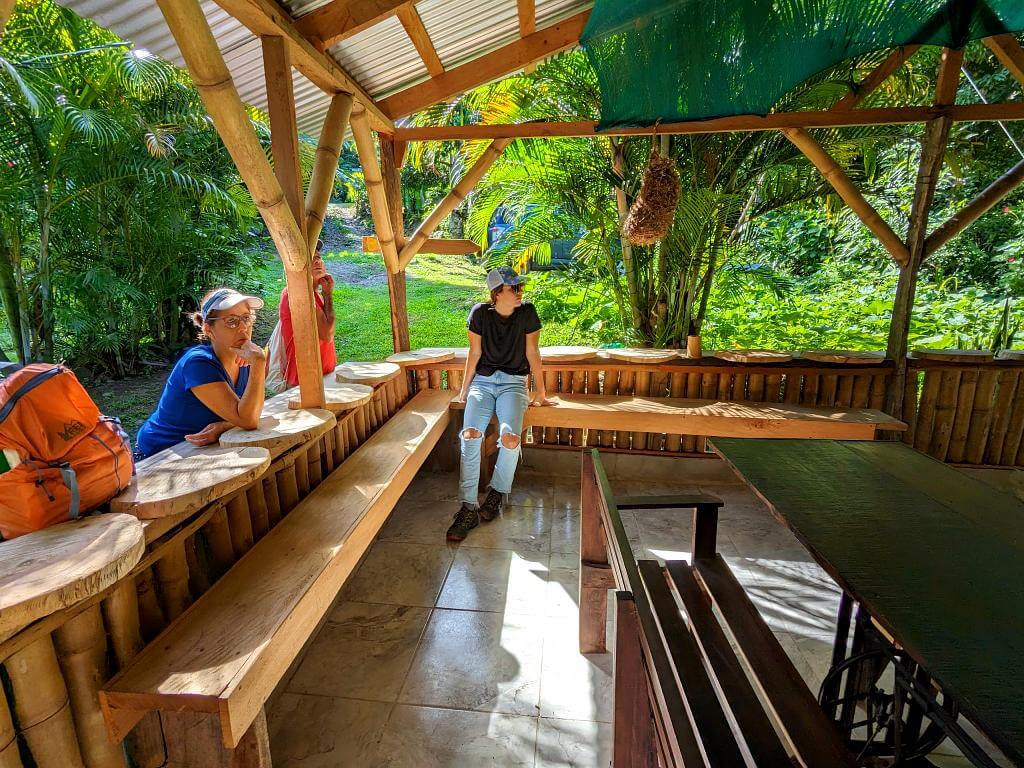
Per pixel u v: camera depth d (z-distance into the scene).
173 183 5.34
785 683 1.43
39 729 1.20
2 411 1.27
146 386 5.38
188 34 1.61
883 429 3.43
